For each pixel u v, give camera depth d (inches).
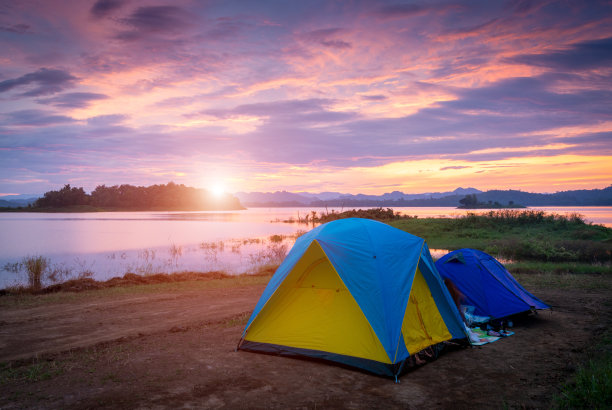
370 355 225.9
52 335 298.8
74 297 458.6
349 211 2588.6
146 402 182.1
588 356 240.4
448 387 202.4
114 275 716.0
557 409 172.1
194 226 2511.1
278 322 263.9
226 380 210.2
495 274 336.8
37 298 453.4
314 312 259.0
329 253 257.0
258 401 184.5
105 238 1598.2
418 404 182.2
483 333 297.0
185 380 209.6
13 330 313.4
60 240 1504.7
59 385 201.9
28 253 1080.8
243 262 893.8
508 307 317.4
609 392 179.2
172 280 609.9
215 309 391.9
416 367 230.4
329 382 209.3
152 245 1300.4
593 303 392.8
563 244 917.2
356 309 244.8
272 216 4606.3
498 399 186.2
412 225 1530.5
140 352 257.0
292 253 286.8
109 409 174.9
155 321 343.6
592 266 668.7
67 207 7445.9
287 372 223.5
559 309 370.3
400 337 228.8
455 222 1450.5
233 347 269.1
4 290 507.8
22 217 4271.7
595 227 1152.8
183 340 285.4
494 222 1393.9
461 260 343.9
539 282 516.1
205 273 666.2
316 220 2940.5
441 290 278.2
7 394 190.9
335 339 242.8
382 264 253.4
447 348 262.5
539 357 243.6
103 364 233.9
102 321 343.3
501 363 235.9
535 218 1376.7
